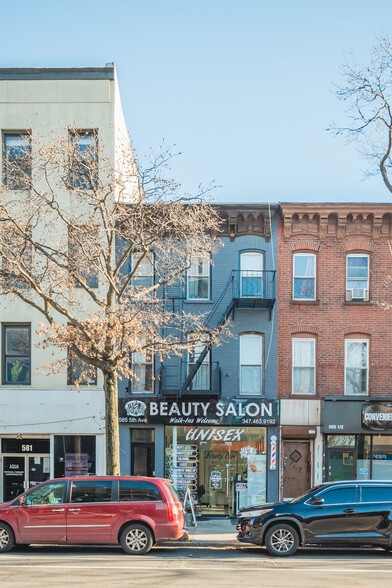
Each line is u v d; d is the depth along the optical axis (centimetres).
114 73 2098
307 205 2067
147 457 2058
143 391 2066
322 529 1339
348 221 2102
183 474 2036
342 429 1988
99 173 1998
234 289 2080
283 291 2086
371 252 2095
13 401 2028
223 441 2048
